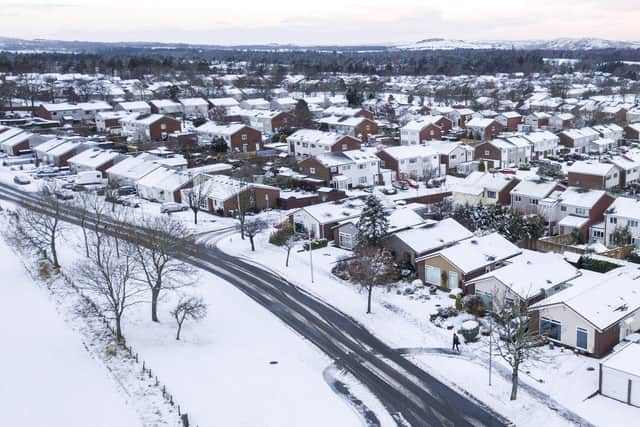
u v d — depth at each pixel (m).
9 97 165.12
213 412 34.44
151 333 45.84
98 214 63.97
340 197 81.56
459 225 60.94
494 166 101.94
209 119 152.75
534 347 40.00
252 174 92.50
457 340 41.44
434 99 198.50
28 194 89.00
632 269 51.03
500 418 33.41
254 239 68.50
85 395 36.62
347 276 55.69
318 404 35.28
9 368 40.22
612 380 34.69
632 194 78.06
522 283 46.09
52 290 55.00
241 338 44.81
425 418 33.66
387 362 40.50
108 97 179.88
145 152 110.50
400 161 94.44
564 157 109.88
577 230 63.06
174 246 53.09
